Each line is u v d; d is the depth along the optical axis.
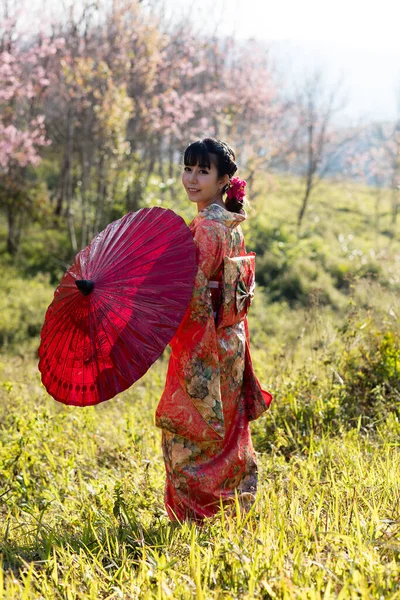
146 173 21.53
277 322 14.59
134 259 3.14
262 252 19.89
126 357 3.06
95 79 17.31
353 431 4.56
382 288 7.37
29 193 20.64
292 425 4.92
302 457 4.35
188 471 3.25
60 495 4.14
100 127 16.30
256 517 3.11
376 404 5.07
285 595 2.17
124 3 18.23
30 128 21.03
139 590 2.48
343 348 5.82
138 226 3.20
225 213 3.24
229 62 24.61
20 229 18.98
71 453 4.96
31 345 13.05
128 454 4.61
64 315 3.21
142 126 18.52
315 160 25.19
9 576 2.72
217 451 3.29
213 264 3.14
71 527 3.41
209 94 22.56
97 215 17.55
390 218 27.33
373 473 3.48
